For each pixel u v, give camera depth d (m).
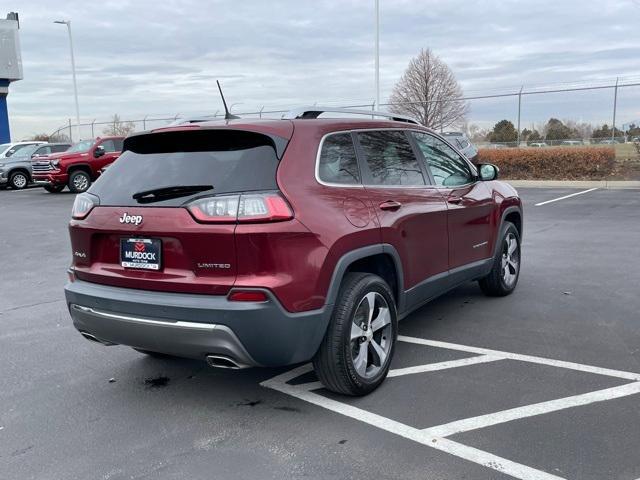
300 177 3.55
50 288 7.43
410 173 4.61
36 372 4.58
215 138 3.72
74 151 21.39
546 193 17.31
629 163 20.84
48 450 3.37
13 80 32.72
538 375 4.17
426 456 3.16
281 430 3.52
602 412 3.58
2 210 16.31
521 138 24.73
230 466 3.15
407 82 41.06
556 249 8.76
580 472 2.96
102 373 4.54
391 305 4.09
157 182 3.66
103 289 3.74
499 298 6.19
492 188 5.85
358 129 4.21
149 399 4.04
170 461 3.22
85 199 3.92
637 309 5.66
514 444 3.24
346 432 3.46
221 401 3.97
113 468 3.16
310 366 4.57
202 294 3.38
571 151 20.64
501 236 5.91
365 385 3.85
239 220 3.28
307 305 3.44
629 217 11.85
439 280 4.83
